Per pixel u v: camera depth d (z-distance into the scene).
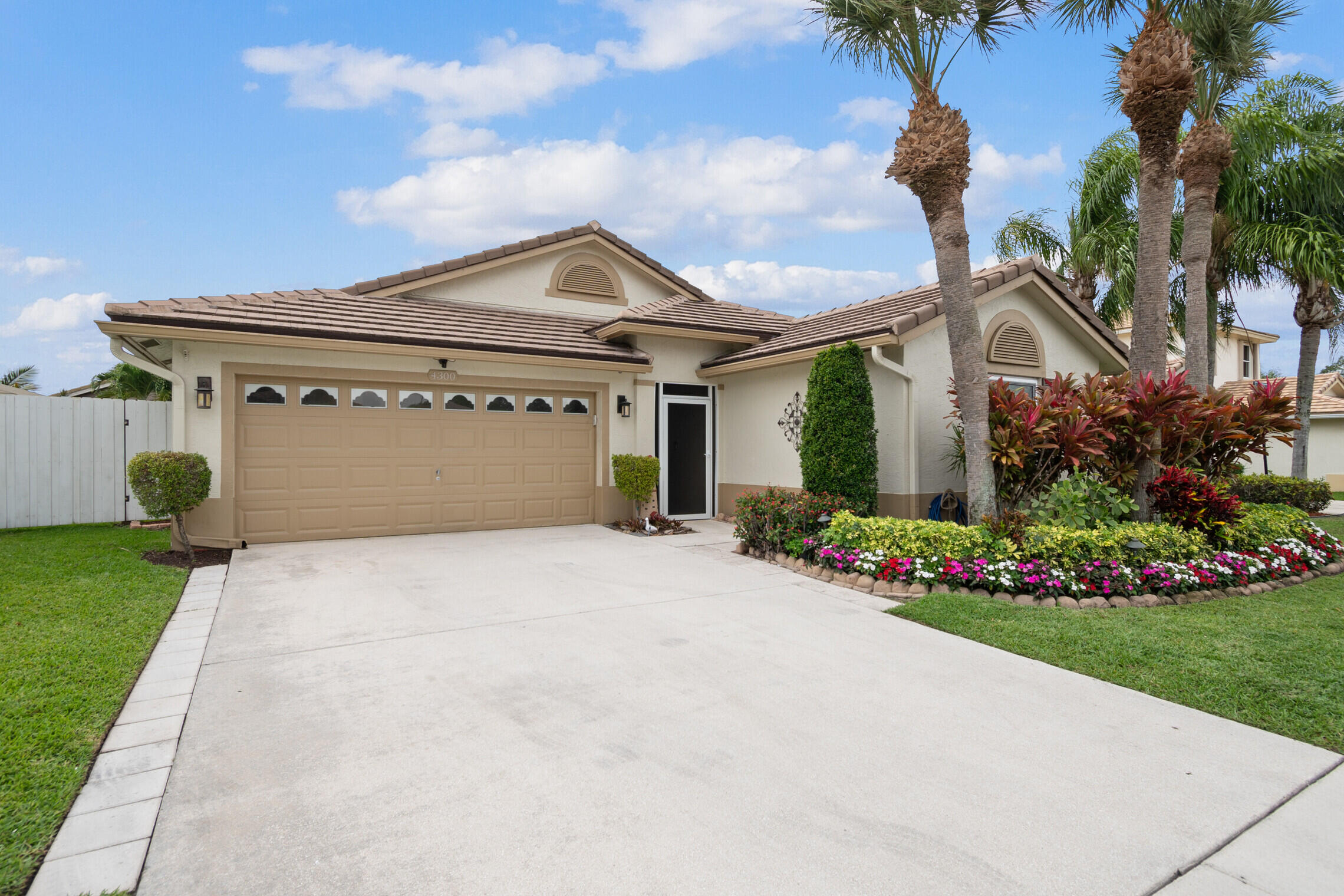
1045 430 8.10
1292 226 13.65
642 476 12.02
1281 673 4.95
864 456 10.08
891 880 2.70
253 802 3.25
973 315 8.37
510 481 11.95
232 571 8.32
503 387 11.80
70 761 3.56
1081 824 3.11
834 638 5.93
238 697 4.55
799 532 9.21
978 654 5.50
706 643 5.79
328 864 2.79
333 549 9.75
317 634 5.94
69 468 11.50
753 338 14.01
